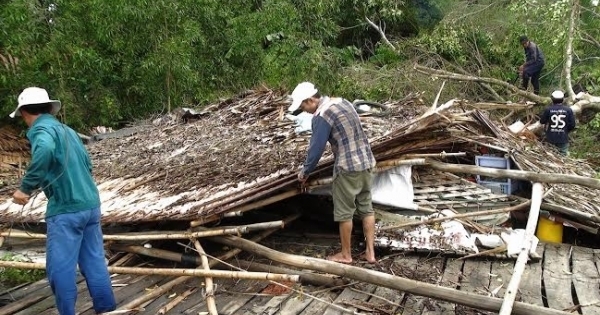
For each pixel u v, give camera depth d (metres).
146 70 9.45
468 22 13.09
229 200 4.17
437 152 5.41
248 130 6.61
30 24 8.30
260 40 10.97
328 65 10.98
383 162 4.87
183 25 9.76
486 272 4.16
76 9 8.91
